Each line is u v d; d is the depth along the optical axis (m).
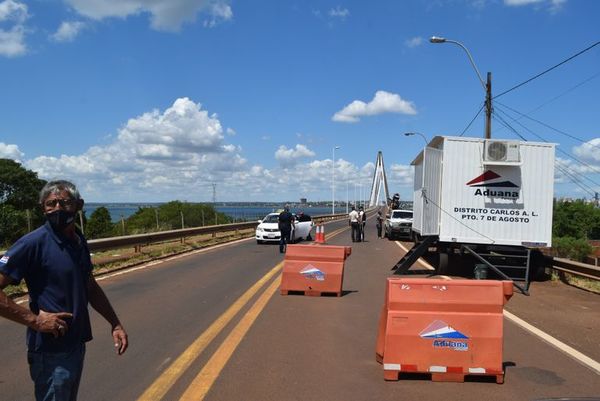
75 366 3.50
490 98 22.44
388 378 6.06
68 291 3.48
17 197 49.97
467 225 14.79
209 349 7.13
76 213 3.58
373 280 14.19
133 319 8.96
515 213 14.72
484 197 14.77
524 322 9.24
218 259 18.66
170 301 10.61
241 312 9.58
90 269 3.75
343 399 5.43
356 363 6.66
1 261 3.31
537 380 6.11
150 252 19.83
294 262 11.59
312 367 6.45
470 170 14.80
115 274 14.55
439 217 14.88
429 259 20.09
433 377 6.05
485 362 6.05
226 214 59.41
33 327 3.26
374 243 29.02
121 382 5.80
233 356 6.83
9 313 3.20
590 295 12.46
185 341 7.54
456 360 6.05
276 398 5.41
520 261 14.96
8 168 50.25
